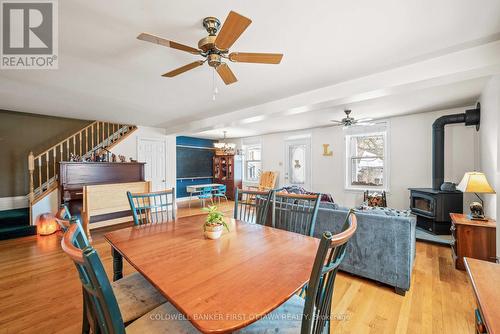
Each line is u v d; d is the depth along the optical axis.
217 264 1.17
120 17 1.72
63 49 2.18
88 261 0.67
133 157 5.97
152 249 1.38
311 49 2.19
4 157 4.63
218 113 4.78
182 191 8.06
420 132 4.77
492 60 2.09
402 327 1.79
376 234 2.37
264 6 1.60
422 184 4.76
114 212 4.71
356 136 5.77
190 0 1.55
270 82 3.02
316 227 2.73
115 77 2.84
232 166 8.36
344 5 1.59
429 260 3.04
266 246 1.43
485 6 1.59
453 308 2.02
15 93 3.37
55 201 4.49
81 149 5.31
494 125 2.71
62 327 1.77
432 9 1.63
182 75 2.79
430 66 2.39
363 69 2.63
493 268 1.11
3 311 1.96
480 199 3.59
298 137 6.86
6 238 3.77
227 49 1.69
